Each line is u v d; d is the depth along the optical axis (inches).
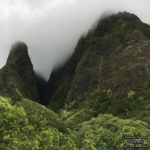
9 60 6210.6
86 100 3361.2
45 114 778.8
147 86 2209.6
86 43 5910.4
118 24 4869.6
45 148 338.6
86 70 4357.8
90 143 644.7
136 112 1683.1
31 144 330.3
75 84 4296.3
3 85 4279.0
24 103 784.3
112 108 2123.5
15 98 799.7
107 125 1036.5
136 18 4827.8
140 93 2162.9
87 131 903.1
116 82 2903.5
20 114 490.9
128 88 2465.6
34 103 846.5
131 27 4148.6
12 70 5423.2
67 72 6063.0
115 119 1135.6
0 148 283.9
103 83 3449.8
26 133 398.3
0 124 376.2
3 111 449.4
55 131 512.4
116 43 4092.0
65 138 469.7
